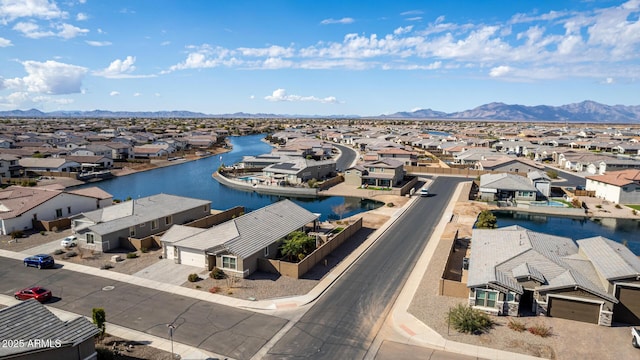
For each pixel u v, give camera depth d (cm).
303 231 5006
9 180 9275
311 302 3291
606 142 15175
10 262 4159
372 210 6825
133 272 3891
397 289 3559
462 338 2734
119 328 2859
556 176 9744
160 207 5466
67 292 3453
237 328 2869
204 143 17225
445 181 9456
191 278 3656
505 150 14650
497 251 3578
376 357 2527
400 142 17112
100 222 4759
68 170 10688
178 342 2683
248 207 7456
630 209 6750
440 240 5025
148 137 18475
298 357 2523
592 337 2723
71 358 2198
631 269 2906
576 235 5622
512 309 2980
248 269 3797
